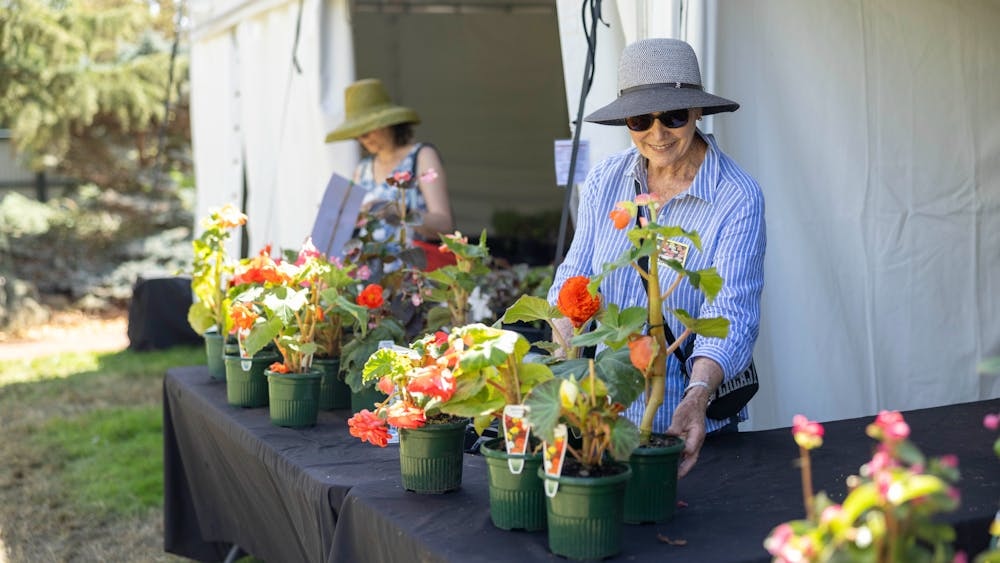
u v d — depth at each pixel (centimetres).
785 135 324
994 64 336
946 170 338
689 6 304
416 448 198
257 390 300
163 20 1403
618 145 339
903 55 333
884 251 335
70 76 1145
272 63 569
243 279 277
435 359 198
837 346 330
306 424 272
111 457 561
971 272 341
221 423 292
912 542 115
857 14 329
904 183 335
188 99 1359
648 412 182
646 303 236
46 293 1205
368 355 282
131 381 760
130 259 1254
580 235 254
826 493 193
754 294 222
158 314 868
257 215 593
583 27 340
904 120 334
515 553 164
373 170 460
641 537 169
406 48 893
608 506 158
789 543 109
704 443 236
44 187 1371
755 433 246
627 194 245
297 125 541
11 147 1352
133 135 1372
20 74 1131
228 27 623
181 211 1322
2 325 1092
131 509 470
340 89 523
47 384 766
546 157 928
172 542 360
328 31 521
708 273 178
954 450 224
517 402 177
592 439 164
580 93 352
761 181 322
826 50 326
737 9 315
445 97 911
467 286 310
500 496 175
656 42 232
